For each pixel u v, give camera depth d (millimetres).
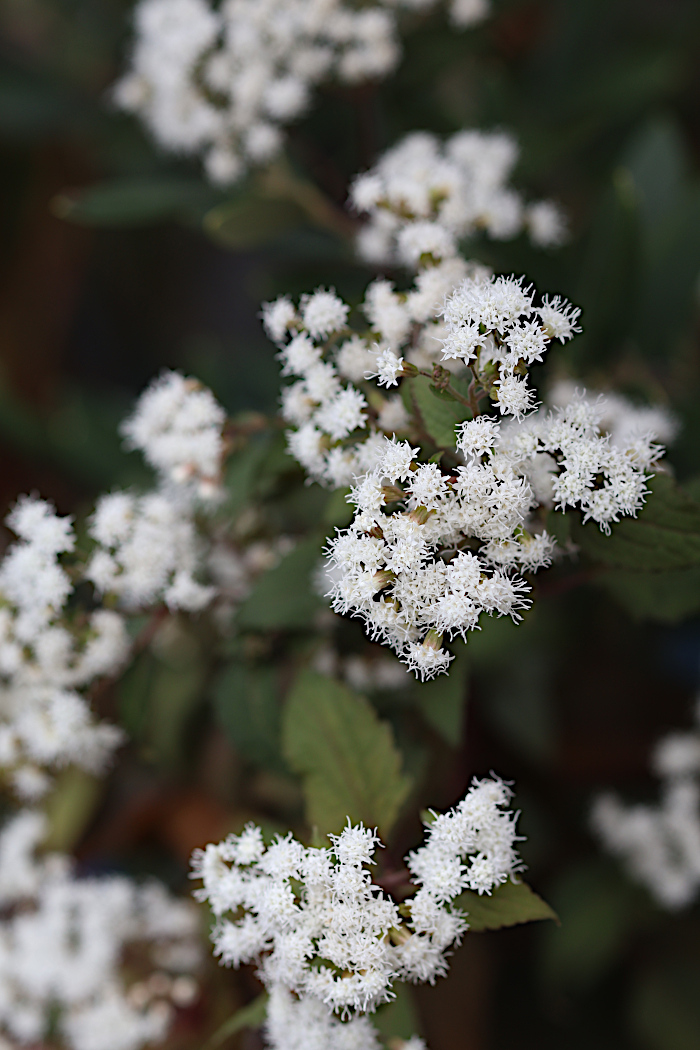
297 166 619
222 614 515
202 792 586
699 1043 569
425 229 477
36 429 629
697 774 558
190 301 916
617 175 534
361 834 436
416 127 623
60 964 515
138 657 500
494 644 516
